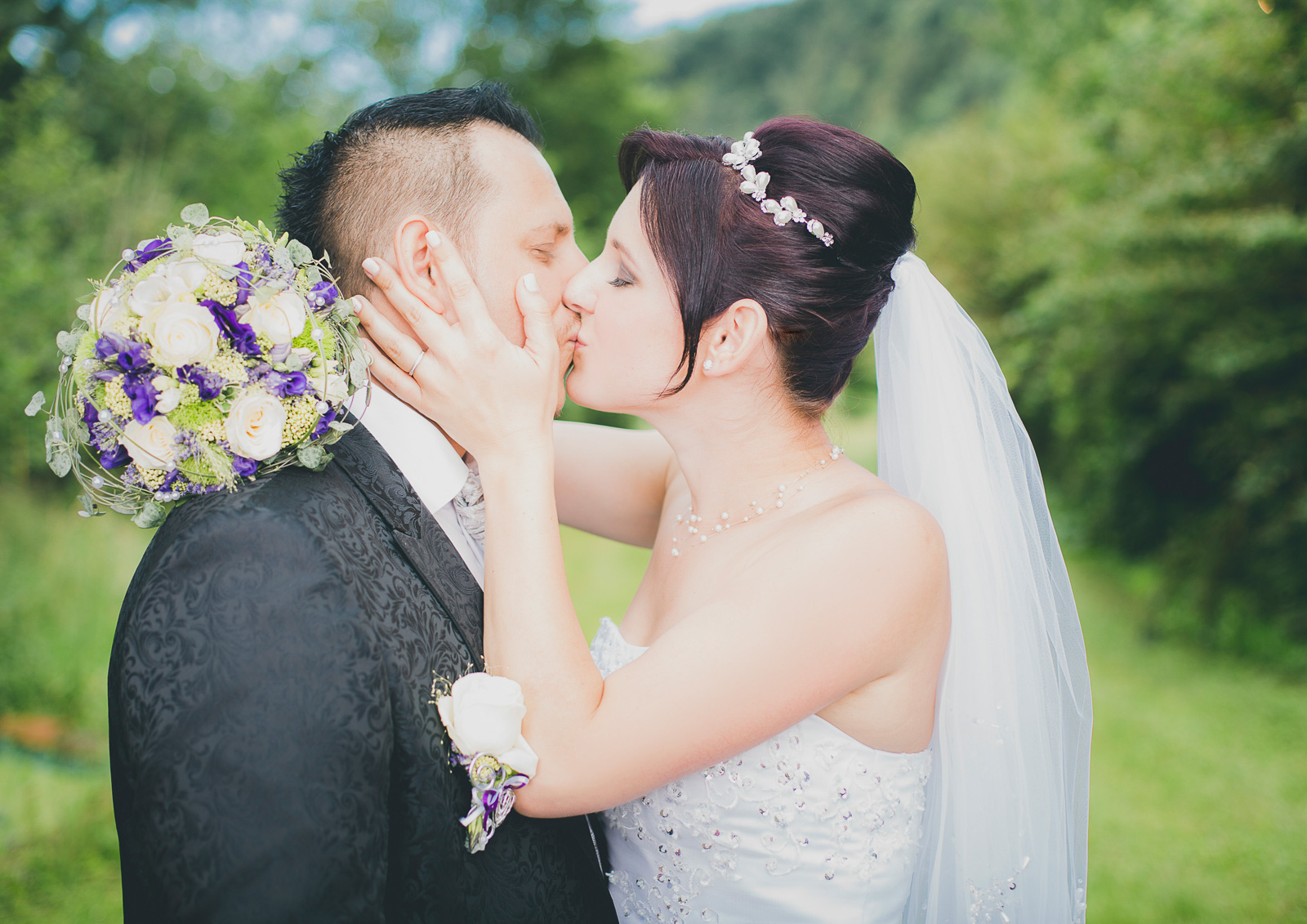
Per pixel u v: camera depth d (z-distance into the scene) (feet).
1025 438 5.77
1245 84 24.25
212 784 3.37
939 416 5.47
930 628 4.66
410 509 4.34
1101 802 16.06
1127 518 33.22
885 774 4.74
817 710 4.57
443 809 3.98
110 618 17.16
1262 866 13.79
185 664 3.48
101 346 3.60
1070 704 5.74
